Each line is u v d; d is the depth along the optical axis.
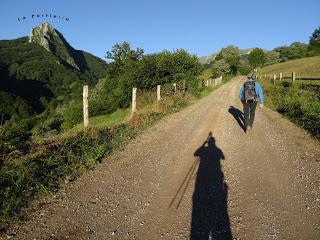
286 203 6.09
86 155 8.66
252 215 5.61
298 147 10.09
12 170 6.80
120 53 40.22
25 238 4.86
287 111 17.33
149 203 6.11
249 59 117.75
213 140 11.05
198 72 30.86
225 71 84.44
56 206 5.94
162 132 12.56
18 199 5.95
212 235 4.96
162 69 27.48
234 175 7.57
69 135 10.79
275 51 119.94
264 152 9.55
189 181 7.22
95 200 6.23
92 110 25.00
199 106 21.50
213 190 6.70
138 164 8.47
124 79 27.25
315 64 72.62
